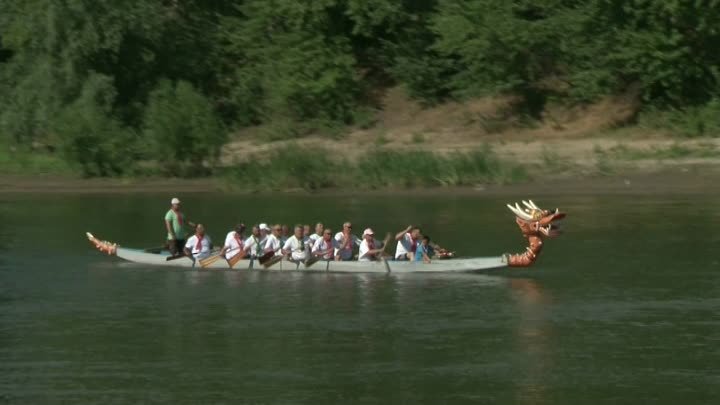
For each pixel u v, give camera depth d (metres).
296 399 56.28
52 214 125.06
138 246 103.50
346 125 173.25
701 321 70.44
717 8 149.25
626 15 155.62
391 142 165.25
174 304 78.31
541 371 60.38
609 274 85.75
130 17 165.25
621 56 153.75
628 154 146.88
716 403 54.91
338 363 62.44
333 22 174.50
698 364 61.22
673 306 74.62
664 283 82.00
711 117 150.25
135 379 59.97
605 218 113.62
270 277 88.25
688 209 118.00
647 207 120.44
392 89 179.12
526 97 167.62
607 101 162.25
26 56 167.00
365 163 144.88
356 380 59.22
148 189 146.25
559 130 160.62
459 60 173.00
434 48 169.25
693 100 156.00
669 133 152.50
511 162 147.62
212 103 172.50
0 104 168.25
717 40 153.38
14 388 58.47
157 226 115.31
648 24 154.00
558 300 77.19
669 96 156.00
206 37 180.25
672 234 102.81
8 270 92.31
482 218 115.38
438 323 71.19
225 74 181.50
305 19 172.62
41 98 162.50
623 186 134.88
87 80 161.38
